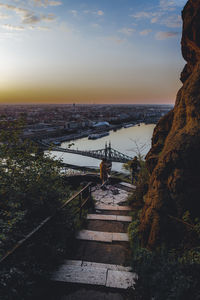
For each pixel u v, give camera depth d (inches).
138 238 163.6
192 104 129.9
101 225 208.4
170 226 129.4
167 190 136.3
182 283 88.9
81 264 140.3
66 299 110.7
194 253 107.0
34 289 110.9
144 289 107.7
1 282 96.0
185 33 152.5
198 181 120.1
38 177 170.1
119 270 134.5
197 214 119.1
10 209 136.1
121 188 340.8
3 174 148.3
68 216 179.8
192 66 169.0
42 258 130.9
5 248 112.1
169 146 140.3
